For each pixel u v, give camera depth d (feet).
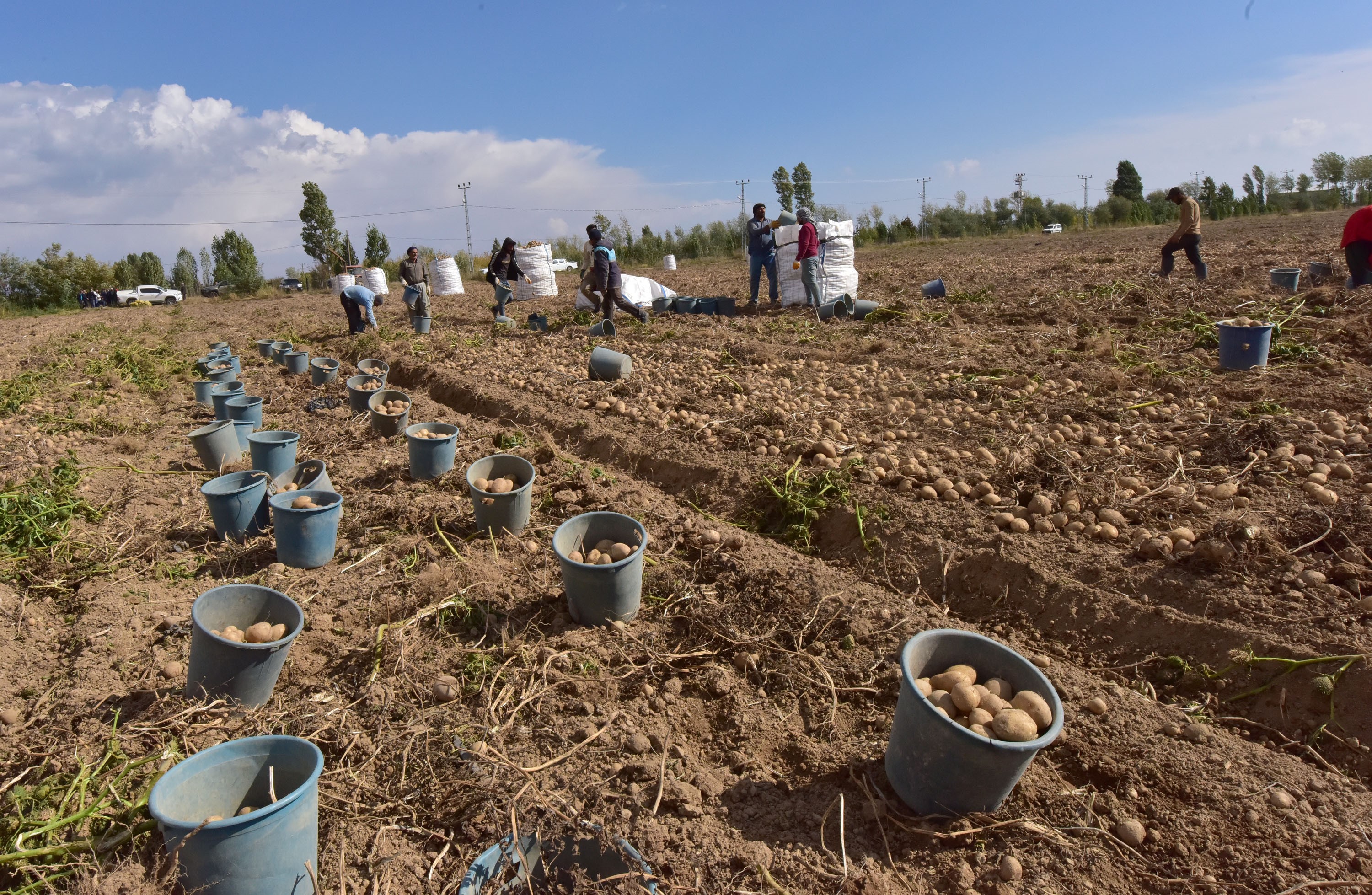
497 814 9.00
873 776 9.68
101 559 16.20
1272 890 7.79
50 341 51.98
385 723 10.78
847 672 11.68
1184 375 22.91
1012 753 8.11
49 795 9.62
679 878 8.36
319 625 13.19
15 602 14.60
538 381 29.07
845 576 14.42
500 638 12.89
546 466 20.31
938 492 16.62
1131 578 12.92
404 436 23.85
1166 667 11.57
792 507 16.88
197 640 10.88
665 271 92.48
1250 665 10.99
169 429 27.45
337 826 9.14
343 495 19.58
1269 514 13.98
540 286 60.80
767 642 12.44
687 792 9.43
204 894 7.55
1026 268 57.26
